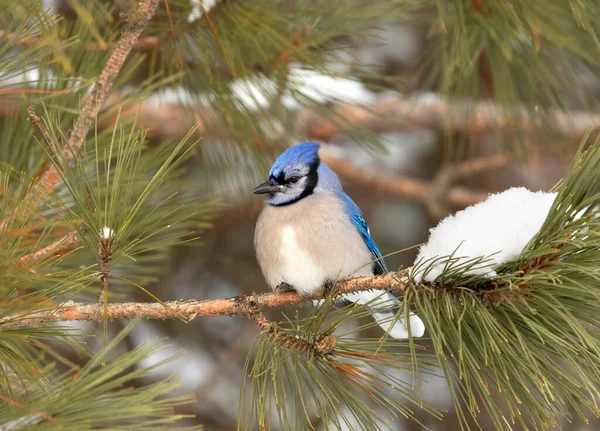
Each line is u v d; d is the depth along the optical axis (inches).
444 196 511.5
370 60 508.7
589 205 171.6
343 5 262.1
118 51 224.8
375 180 514.3
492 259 176.9
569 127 347.3
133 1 227.1
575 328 160.2
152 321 471.2
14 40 190.1
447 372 180.5
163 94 280.4
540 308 175.6
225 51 250.5
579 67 335.3
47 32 170.9
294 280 309.3
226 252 503.5
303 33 262.4
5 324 184.1
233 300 219.6
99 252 196.2
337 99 289.6
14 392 176.2
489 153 546.9
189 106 279.1
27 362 178.1
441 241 190.2
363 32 276.5
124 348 456.4
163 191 262.8
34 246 177.9
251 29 253.0
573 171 169.3
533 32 253.0
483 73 326.3
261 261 317.4
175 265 492.4
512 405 172.9
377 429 187.2
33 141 243.8
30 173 236.8
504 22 262.5
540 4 253.0
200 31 263.0
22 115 244.8
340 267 304.2
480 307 175.3
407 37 517.7
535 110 305.4
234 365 476.4
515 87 296.5
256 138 291.9
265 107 295.7
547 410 172.2
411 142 559.5
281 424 186.4
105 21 252.5
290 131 289.0
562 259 176.9
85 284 209.2
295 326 202.2
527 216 185.5
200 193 311.4
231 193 397.1
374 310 199.8
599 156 167.9
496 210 189.6
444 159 547.8
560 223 174.2
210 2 258.5
